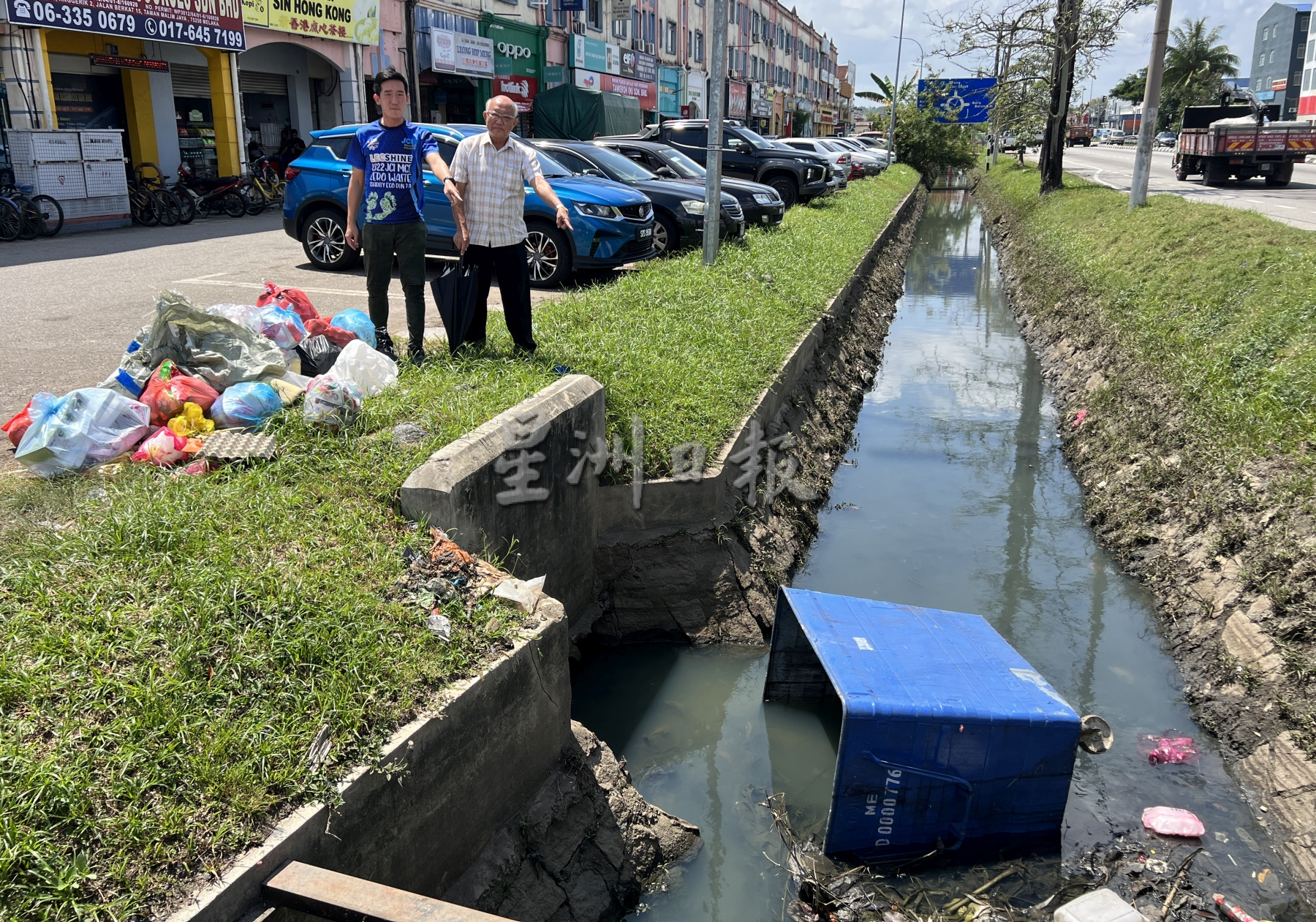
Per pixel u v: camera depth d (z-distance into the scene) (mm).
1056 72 23875
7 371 6441
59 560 3346
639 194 11133
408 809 2992
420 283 6129
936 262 24078
